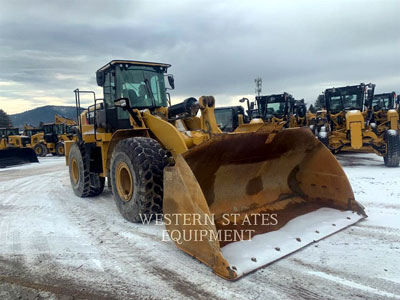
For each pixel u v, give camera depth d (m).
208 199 3.70
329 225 3.64
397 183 6.16
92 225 4.33
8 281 2.78
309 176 4.39
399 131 10.85
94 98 5.44
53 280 2.77
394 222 3.88
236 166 3.79
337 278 2.58
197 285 2.56
